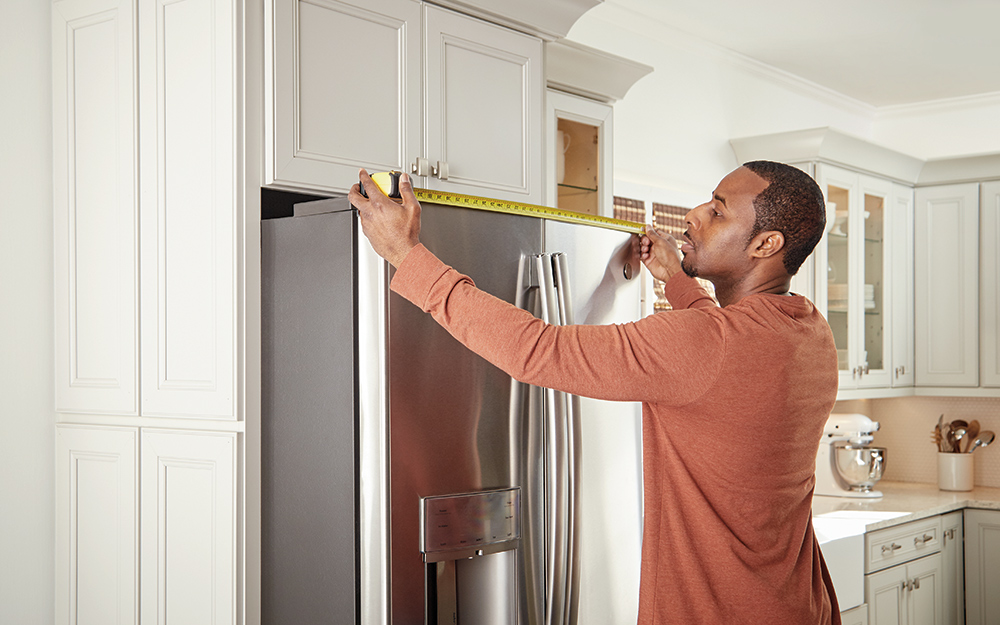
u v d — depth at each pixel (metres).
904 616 3.44
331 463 1.50
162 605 1.71
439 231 1.50
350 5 1.73
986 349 4.11
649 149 3.50
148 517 1.74
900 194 4.22
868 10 3.36
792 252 1.42
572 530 1.66
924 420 4.51
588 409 1.78
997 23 3.48
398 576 1.43
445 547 1.48
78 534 1.88
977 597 3.83
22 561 1.89
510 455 1.60
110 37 1.82
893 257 4.17
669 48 3.60
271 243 1.61
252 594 1.59
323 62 1.68
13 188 1.88
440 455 1.49
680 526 1.37
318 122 1.67
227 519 1.59
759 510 1.35
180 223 1.69
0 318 1.86
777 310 1.35
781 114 4.21
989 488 4.26
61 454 1.92
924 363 4.29
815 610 1.45
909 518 3.45
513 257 1.63
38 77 1.93
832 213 3.79
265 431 1.62
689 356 1.26
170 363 1.71
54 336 1.94
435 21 1.90
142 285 1.76
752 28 3.57
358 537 1.45
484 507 1.54
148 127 1.75
